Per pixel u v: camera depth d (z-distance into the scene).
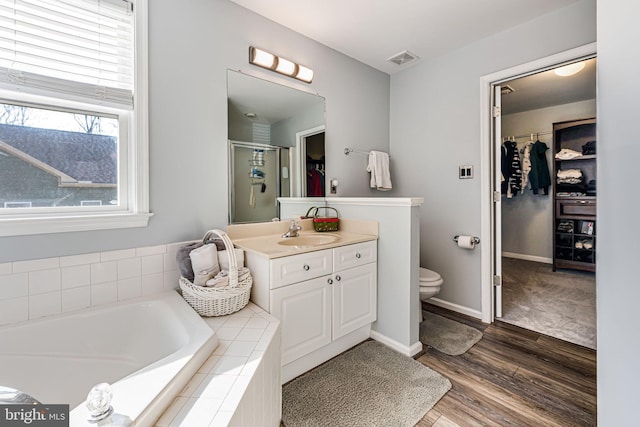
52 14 1.34
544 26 2.10
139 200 1.55
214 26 1.83
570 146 4.05
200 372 1.01
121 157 1.55
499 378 1.70
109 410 0.70
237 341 1.22
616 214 0.85
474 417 1.40
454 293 2.68
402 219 1.95
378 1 1.93
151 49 1.58
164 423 0.79
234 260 1.47
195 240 1.78
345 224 2.37
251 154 2.04
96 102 1.43
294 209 2.31
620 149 0.84
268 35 2.10
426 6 1.99
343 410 1.44
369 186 2.96
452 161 2.65
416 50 2.60
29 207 1.33
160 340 1.38
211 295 1.41
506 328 2.33
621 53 0.83
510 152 4.43
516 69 2.24
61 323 1.29
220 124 1.87
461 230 2.61
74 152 1.44
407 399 1.51
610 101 0.85
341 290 1.87
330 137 2.57
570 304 2.82
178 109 1.69
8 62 1.25
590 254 3.83
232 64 1.92
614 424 0.86
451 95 2.63
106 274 1.48
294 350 1.63
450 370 1.78
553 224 4.05
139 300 1.52
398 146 3.08
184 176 1.72
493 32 2.32
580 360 1.87
